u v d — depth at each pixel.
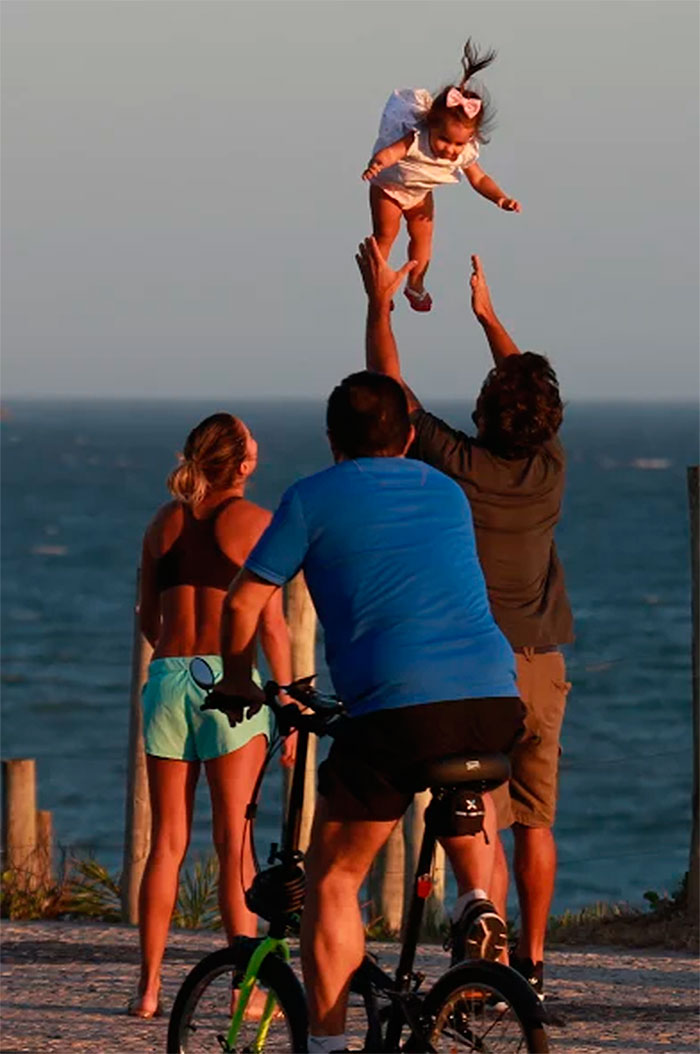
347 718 19.95
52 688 170.50
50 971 32.69
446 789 19.27
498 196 29.45
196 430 27.72
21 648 199.12
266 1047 20.72
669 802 114.75
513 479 24.94
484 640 20.06
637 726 145.88
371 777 19.70
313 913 20.23
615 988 31.02
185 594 27.72
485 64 29.39
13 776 43.03
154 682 27.81
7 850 43.06
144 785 39.78
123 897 39.91
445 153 29.08
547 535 25.56
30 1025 27.42
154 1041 26.12
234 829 27.48
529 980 26.44
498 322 27.25
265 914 20.66
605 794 117.88
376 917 38.81
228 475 27.73
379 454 20.89
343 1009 20.17
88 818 109.31
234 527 27.58
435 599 20.00
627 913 39.69
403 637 19.73
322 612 20.30
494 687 19.86
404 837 38.72
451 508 20.66
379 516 20.25
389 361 25.80
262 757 27.86
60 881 42.88
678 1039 26.67
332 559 20.14
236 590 20.39
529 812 26.23
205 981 21.19
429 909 38.72
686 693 163.12
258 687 21.14
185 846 28.33
